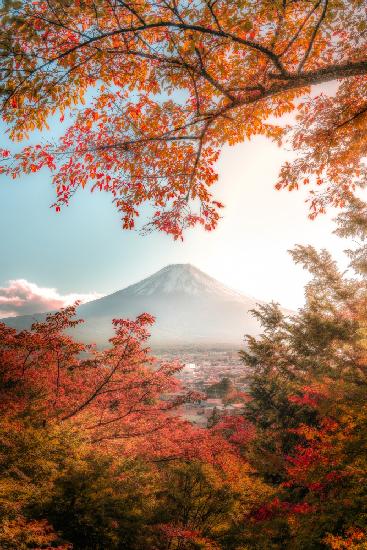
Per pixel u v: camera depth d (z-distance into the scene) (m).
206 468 11.47
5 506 6.22
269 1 4.04
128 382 12.49
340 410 8.19
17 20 3.72
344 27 5.27
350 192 7.47
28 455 7.52
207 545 9.55
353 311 11.16
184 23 4.19
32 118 4.78
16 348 11.07
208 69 5.15
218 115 5.21
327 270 12.05
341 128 6.18
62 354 11.98
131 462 10.03
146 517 9.55
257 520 8.84
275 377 16.17
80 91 4.88
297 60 5.41
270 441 14.91
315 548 6.33
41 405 10.22
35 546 6.64
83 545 8.07
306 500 7.69
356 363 10.48
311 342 13.12
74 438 9.09
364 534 5.57
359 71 4.54
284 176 6.96
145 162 5.65
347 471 6.61
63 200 5.61
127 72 4.89
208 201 6.04
